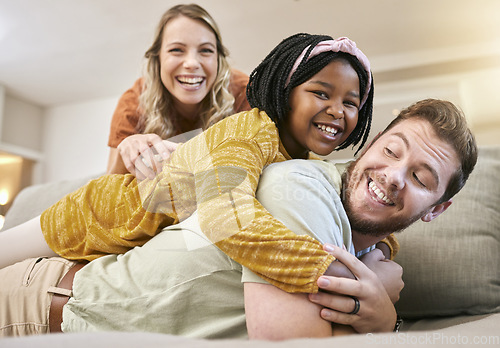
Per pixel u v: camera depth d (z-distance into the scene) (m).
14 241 1.13
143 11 4.36
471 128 0.94
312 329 0.71
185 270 0.85
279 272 0.72
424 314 1.26
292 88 1.04
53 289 0.95
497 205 1.37
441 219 1.33
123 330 0.86
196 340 0.56
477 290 1.22
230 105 1.83
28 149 6.46
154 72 1.86
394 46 4.91
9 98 6.29
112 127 1.91
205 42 1.79
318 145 1.04
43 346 0.47
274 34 4.65
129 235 1.02
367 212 0.89
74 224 1.10
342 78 1.02
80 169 6.40
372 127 1.16
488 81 5.00
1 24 4.65
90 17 4.48
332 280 0.72
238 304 0.81
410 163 0.87
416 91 5.25
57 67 5.54
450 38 4.77
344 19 4.41
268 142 0.97
